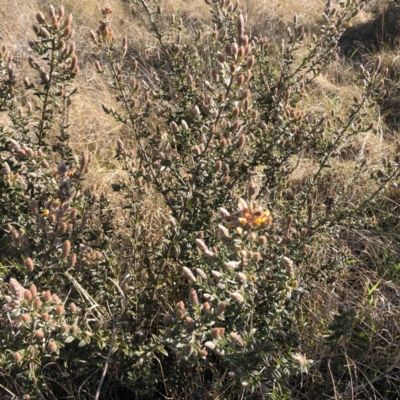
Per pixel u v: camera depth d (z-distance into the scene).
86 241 2.60
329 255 3.33
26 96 4.71
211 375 2.66
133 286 2.62
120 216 3.57
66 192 1.96
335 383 2.58
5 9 6.39
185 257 2.61
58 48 2.48
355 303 3.02
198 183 2.38
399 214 3.90
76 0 7.39
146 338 2.50
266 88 3.88
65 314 2.09
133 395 2.63
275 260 2.25
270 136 2.98
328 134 3.31
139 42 6.49
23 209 2.63
